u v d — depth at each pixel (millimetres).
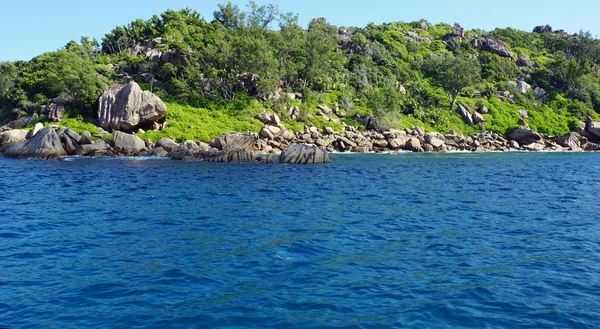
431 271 13617
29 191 29531
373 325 9961
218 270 13500
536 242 17109
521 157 69062
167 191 29750
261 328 9781
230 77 82000
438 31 147125
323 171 44000
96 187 31562
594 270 13812
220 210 23141
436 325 9992
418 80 110938
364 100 94188
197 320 10148
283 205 24750
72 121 68625
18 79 86000
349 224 19984
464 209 24016
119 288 12047
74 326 9859
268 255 15016
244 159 53781
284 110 81000
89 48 102938
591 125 96188
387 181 36375
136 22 107188
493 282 12703
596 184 35219
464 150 83375
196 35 90938
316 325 9945
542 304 11195
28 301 11203
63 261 14359
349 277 13000
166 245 16234
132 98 67188
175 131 67750
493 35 144000
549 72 120938
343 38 128125
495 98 107375
